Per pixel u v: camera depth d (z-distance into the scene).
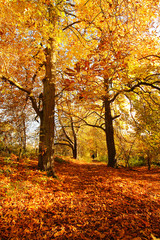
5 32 3.71
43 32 4.48
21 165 6.35
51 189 4.77
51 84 6.77
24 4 3.46
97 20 5.25
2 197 3.61
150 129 9.49
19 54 4.18
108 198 4.38
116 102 10.91
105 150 23.62
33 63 7.02
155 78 8.29
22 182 4.65
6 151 8.34
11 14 3.34
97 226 3.01
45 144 6.27
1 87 7.17
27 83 7.69
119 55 3.12
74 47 7.70
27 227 2.84
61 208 3.72
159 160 12.48
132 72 7.06
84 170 8.70
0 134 8.02
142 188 5.49
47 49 6.91
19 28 4.20
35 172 5.73
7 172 5.04
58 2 4.30
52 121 6.59
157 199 4.39
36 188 4.57
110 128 11.09
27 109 9.52
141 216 3.31
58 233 2.75
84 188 5.30
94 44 6.27
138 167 13.17
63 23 6.84
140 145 11.28
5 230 2.65
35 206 3.59
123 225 2.96
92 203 4.04
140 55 6.47
